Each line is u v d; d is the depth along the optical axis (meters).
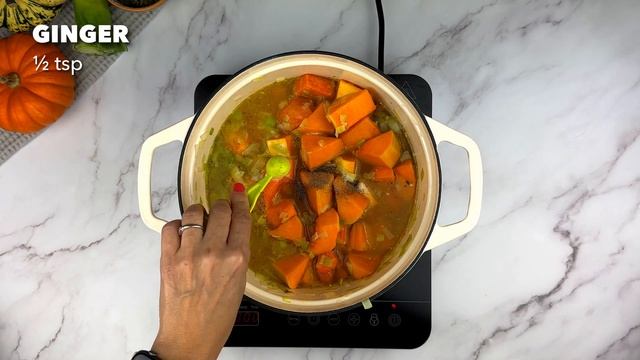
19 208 0.72
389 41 0.71
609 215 0.69
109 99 0.72
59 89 0.69
